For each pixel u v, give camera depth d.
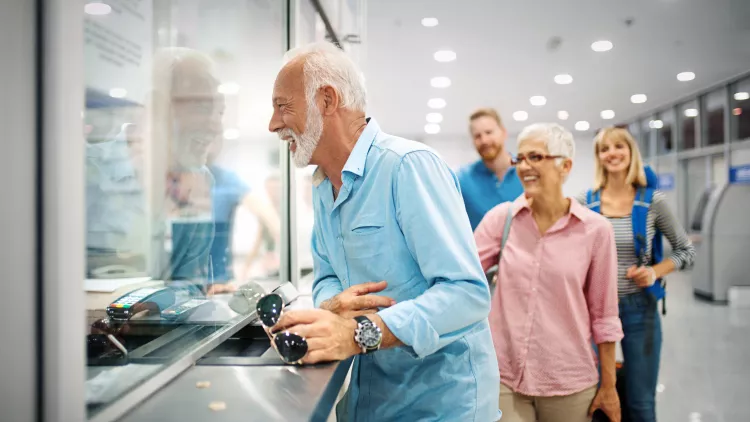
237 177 1.96
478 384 1.20
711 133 8.57
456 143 10.66
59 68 0.66
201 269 1.57
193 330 1.21
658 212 2.55
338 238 1.24
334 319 0.94
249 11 1.94
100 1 0.93
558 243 1.97
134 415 0.80
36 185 0.66
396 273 1.13
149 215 1.29
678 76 7.38
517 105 8.27
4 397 0.63
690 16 4.99
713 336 5.48
